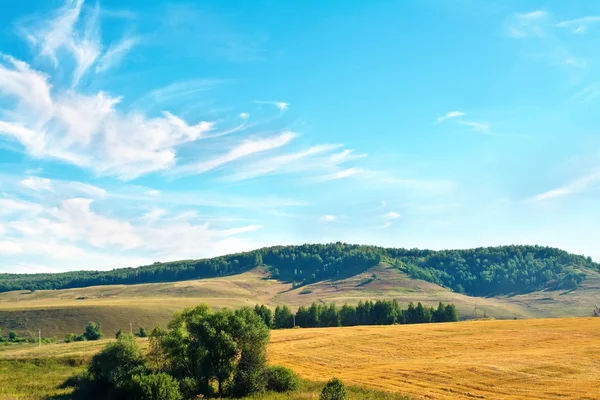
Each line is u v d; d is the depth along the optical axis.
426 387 48.50
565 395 43.41
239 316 53.09
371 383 51.19
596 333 77.81
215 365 51.47
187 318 55.31
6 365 70.56
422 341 78.88
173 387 45.19
